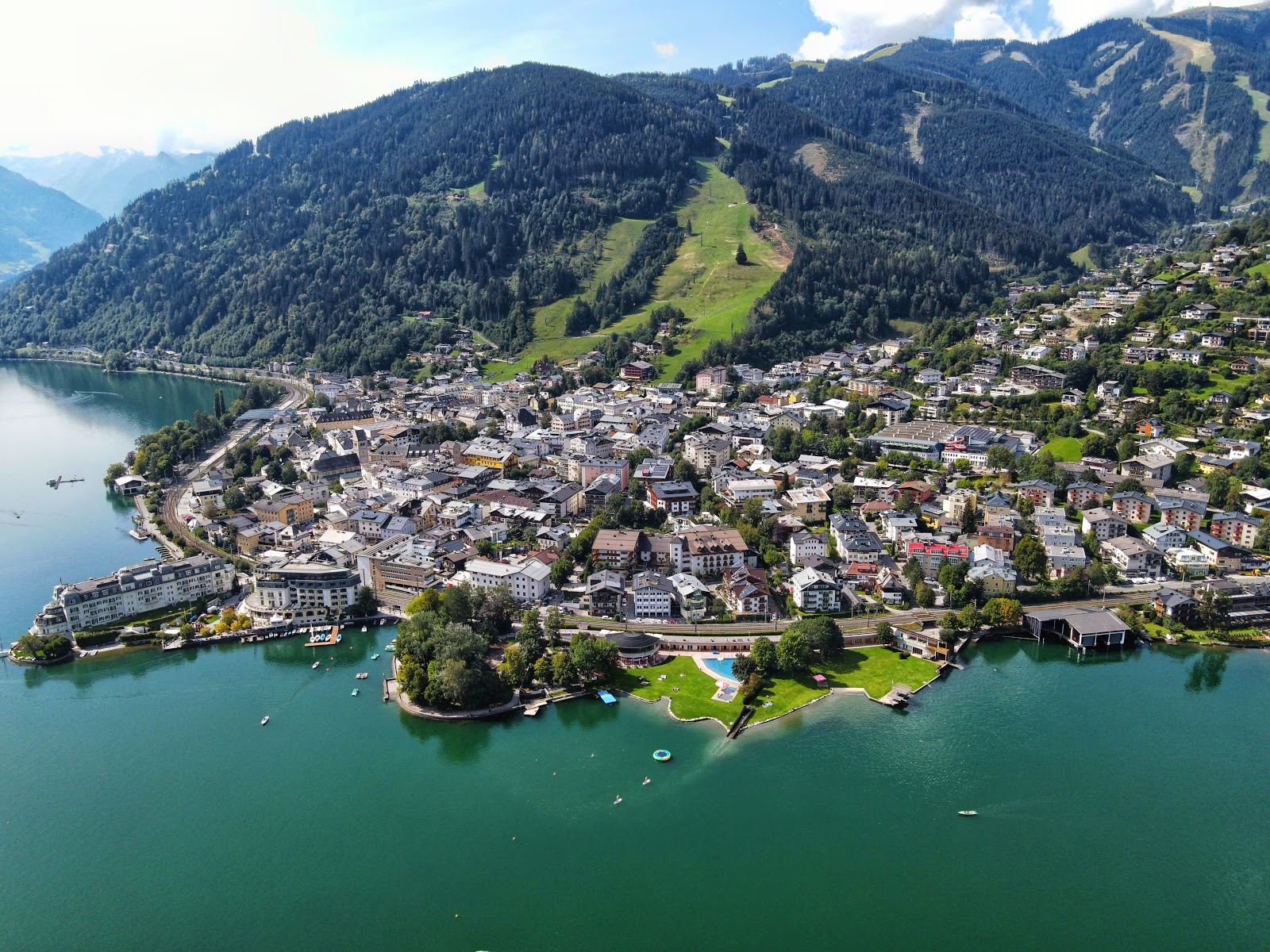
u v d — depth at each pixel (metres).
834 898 170.38
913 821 191.88
